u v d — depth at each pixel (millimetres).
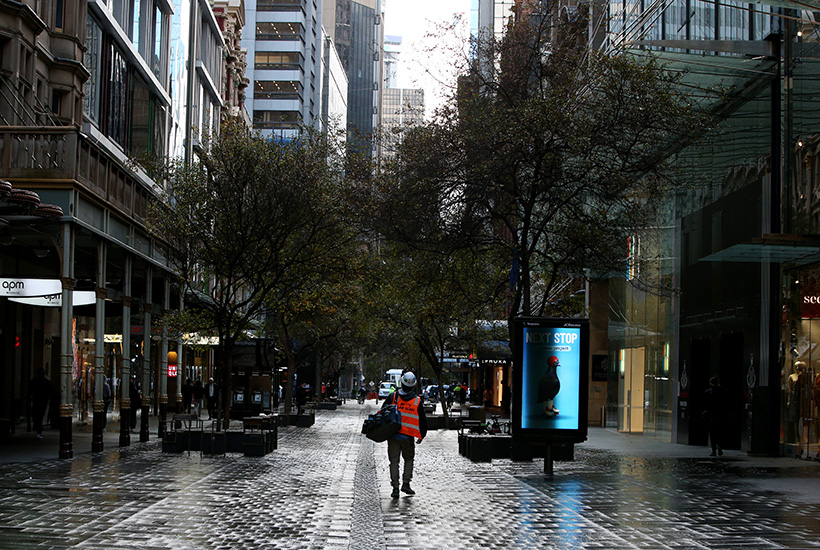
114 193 23531
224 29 64312
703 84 24281
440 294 26125
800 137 21109
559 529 10422
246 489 14211
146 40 38188
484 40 24234
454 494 13898
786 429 21688
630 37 30578
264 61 116375
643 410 31625
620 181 21141
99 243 22047
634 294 32719
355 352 76812
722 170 25422
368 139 25359
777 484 15273
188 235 25422
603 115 21672
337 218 26078
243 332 33781
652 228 30578
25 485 13883
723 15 24328
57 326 32594
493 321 35812
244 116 74625
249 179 25125
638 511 11922
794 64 21672
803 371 20859
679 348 27891
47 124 26188
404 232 23406
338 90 151750
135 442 24203
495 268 28531
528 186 22203
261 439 20844
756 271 23078
